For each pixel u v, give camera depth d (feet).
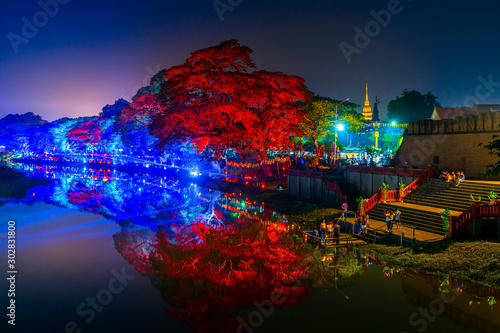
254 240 94.89
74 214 138.62
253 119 179.32
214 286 65.77
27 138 625.00
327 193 131.03
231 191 190.90
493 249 65.77
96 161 460.55
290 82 183.73
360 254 78.23
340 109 196.44
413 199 101.45
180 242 96.32
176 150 286.87
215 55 177.58
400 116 320.29
